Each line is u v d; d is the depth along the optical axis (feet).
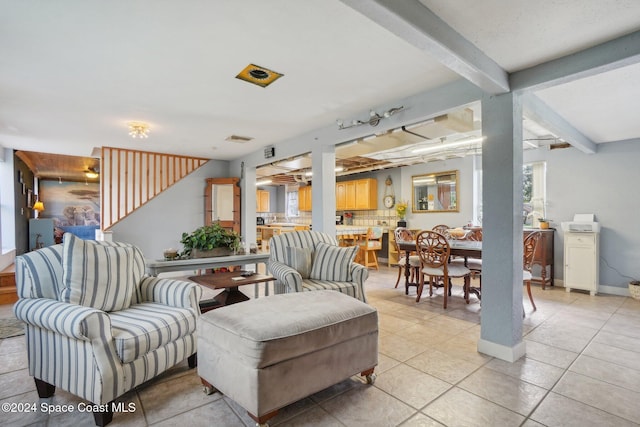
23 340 9.29
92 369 5.58
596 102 10.26
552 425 5.62
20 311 6.36
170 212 19.90
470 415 5.90
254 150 18.86
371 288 16.03
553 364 7.91
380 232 21.03
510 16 5.86
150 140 16.21
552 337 9.66
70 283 6.51
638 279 14.40
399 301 13.58
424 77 8.96
